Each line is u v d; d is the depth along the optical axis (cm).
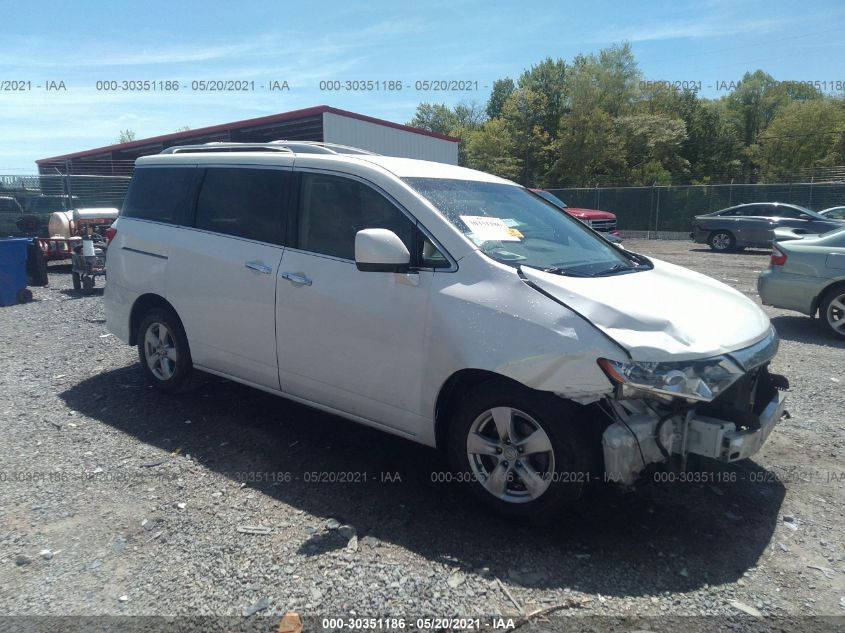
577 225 472
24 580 296
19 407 519
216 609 276
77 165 2927
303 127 2059
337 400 405
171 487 384
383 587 290
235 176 473
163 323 519
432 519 351
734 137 5662
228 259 455
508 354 323
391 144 1988
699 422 319
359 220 399
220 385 575
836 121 4888
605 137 4572
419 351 357
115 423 485
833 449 451
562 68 5566
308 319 407
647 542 332
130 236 538
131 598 284
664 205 3009
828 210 2103
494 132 4753
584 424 322
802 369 656
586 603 283
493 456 345
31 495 375
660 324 317
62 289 1172
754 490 391
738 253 2105
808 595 292
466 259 355
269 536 332
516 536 335
